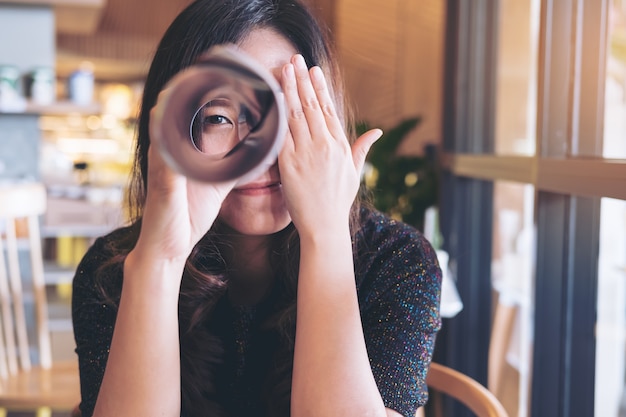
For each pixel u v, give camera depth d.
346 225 0.76
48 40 3.35
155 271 0.77
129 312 0.77
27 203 2.29
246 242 0.94
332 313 0.75
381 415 0.75
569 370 1.41
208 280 0.92
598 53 1.28
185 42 0.84
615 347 1.41
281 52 0.83
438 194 2.70
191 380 0.94
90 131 5.42
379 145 3.02
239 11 0.82
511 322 2.11
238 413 0.98
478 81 2.43
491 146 2.37
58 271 3.17
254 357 0.98
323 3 5.36
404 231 0.97
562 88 1.36
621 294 1.39
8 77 3.16
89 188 3.55
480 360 2.39
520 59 2.03
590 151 1.29
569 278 1.39
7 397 2.04
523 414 1.97
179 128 0.53
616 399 1.42
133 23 6.11
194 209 0.75
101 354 0.94
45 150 3.93
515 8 2.09
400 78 5.22
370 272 0.94
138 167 0.97
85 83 3.33
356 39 5.30
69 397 2.06
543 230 1.39
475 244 2.41
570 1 1.34
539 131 1.40
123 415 0.76
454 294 1.81
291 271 0.93
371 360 0.87
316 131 0.75
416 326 0.89
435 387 1.20
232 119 0.68
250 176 0.54
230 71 0.53
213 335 0.95
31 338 2.99
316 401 0.74
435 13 5.14
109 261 0.97
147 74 0.90
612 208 1.31
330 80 0.89
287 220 0.78
